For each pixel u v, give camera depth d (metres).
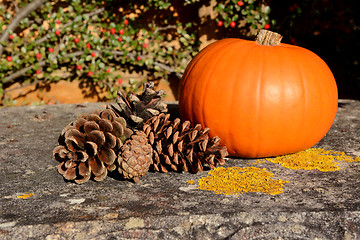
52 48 1.41
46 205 0.83
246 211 0.81
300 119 0.91
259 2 1.38
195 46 1.49
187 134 0.89
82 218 0.80
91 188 0.87
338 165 0.94
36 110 1.24
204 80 0.93
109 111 0.89
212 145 0.90
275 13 1.50
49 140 1.05
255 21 1.39
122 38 1.46
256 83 0.90
